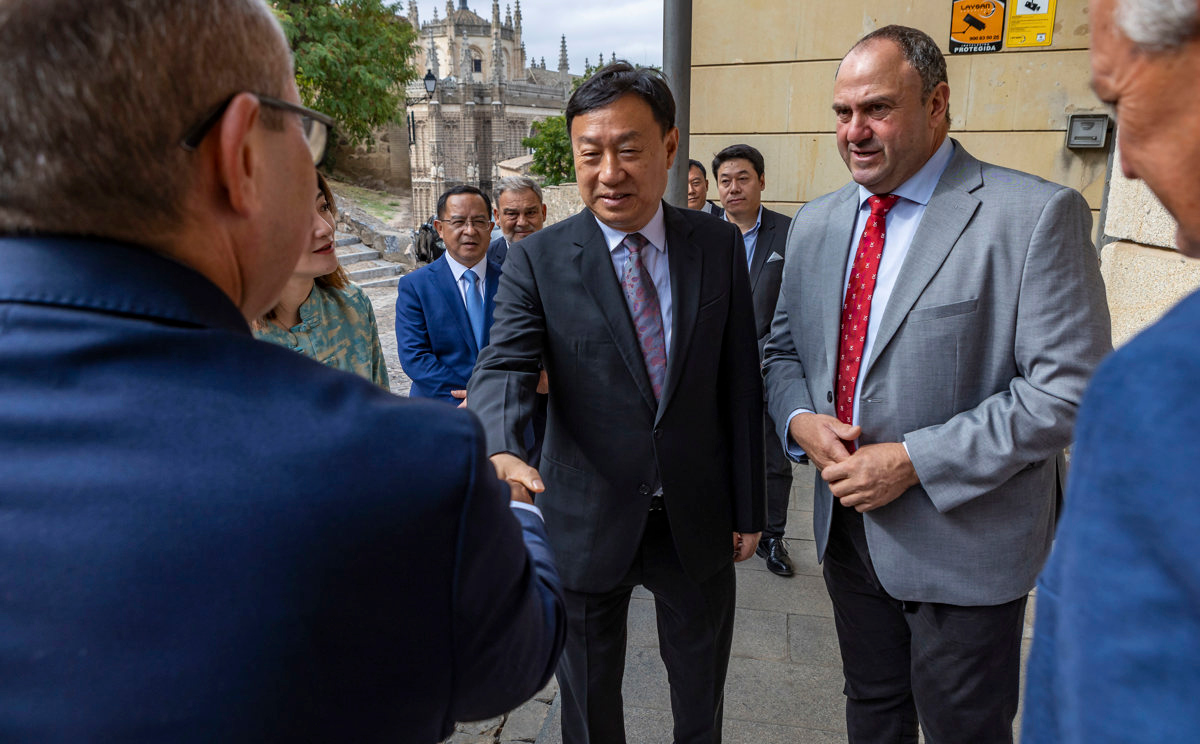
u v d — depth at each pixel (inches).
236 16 23.5
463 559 24.9
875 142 65.0
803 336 76.5
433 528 23.7
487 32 3253.0
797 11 191.2
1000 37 179.0
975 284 62.9
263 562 21.1
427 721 25.9
